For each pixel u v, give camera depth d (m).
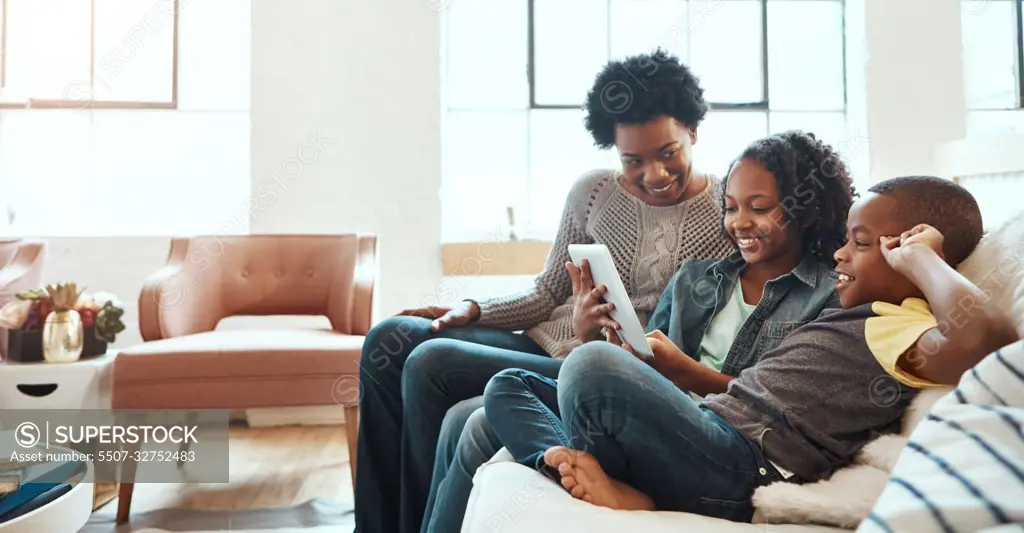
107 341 2.44
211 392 2.06
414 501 1.46
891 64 3.30
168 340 2.22
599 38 3.57
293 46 3.31
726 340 1.24
